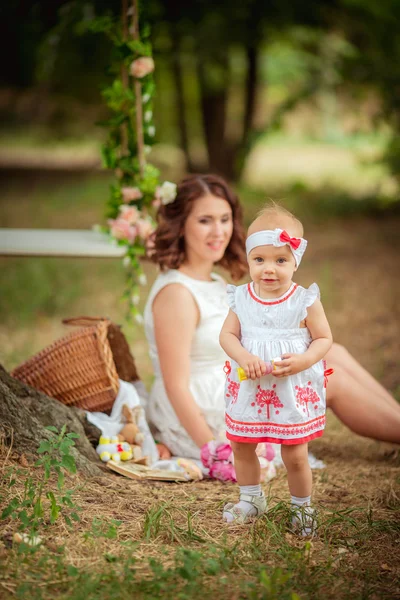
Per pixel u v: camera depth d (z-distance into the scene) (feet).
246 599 8.23
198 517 10.46
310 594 8.44
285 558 9.20
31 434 11.32
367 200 45.21
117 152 16.96
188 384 13.28
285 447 9.82
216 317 13.46
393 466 13.80
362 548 9.69
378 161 42.57
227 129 54.95
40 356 13.12
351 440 15.39
